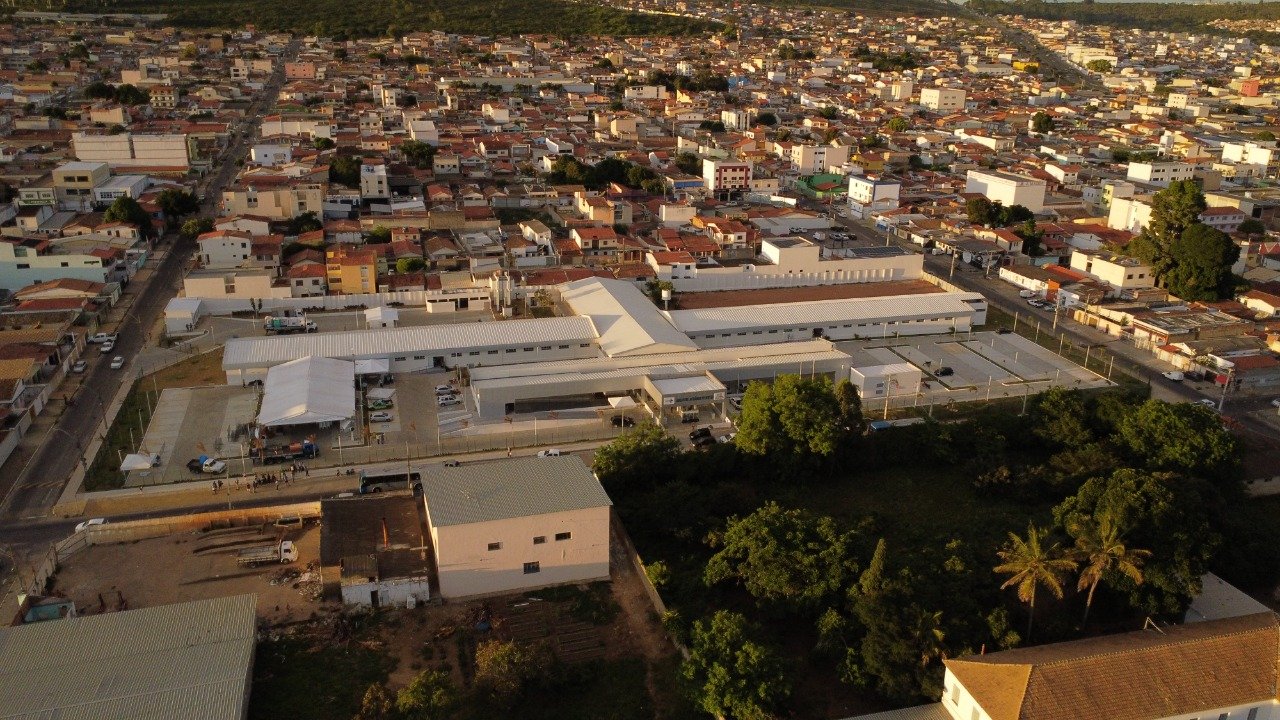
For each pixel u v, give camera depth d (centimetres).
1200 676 5834
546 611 7256
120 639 6269
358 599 7150
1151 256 16262
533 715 6222
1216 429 9156
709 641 6350
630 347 12138
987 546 7981
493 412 10881
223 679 5847
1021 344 13838
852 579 7119
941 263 18175
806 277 16262
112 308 14288
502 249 16712
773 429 9475
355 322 13862
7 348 11350
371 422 10606
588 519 7494
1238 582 7931
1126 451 9556
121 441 9962
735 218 19300
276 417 9944
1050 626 6925
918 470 9962
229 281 14225
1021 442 10356
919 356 13238
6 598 7175
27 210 17612
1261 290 15775
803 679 6688
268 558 7688
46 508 8606
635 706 6312
